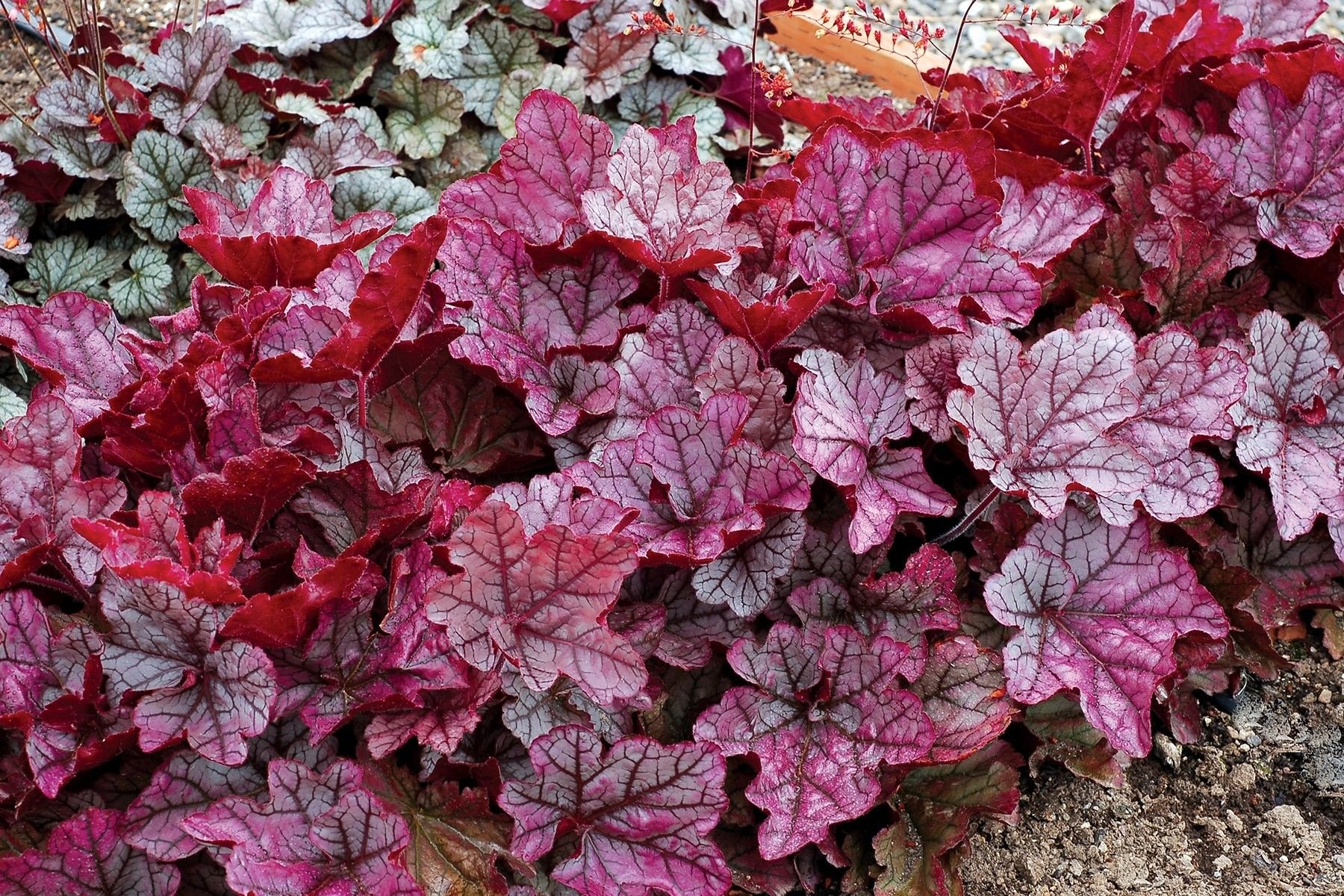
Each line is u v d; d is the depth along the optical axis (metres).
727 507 1.22
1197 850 1.30
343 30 1.56
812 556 1.26
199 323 1.27
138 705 1.15
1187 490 1.24
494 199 1.30
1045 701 1.29
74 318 1.25
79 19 1.64
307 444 1.20
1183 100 1.41
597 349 1.27
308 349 1.23
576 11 1.56
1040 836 1.30
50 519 1.18
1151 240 1.34
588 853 1.19
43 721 1.15
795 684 1.23
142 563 1.13
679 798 1.19
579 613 1.17
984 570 1.28
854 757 1.22
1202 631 1.22
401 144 1.54
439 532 1.20
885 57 1.82
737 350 1.23
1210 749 1.33
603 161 1.30
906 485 1.23
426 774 1.19
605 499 1.19
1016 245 1.31
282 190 1.31
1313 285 1.37
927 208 1.26
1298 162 1.35
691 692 1.26
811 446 1.20
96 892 1.16
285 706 1.17
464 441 1.27
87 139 1.49
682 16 1.58
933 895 1.23
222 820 1.14
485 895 1.18
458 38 1.55
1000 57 1.89
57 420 1.19
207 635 1.16
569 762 1.18
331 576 1.16
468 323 1.25
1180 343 1.25
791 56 1.89
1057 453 1.23
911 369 1.25
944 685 1.24
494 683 1.18
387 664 1.18
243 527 1.21
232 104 1.51
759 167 1.61
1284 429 1.28
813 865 1.27
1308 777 1.32
